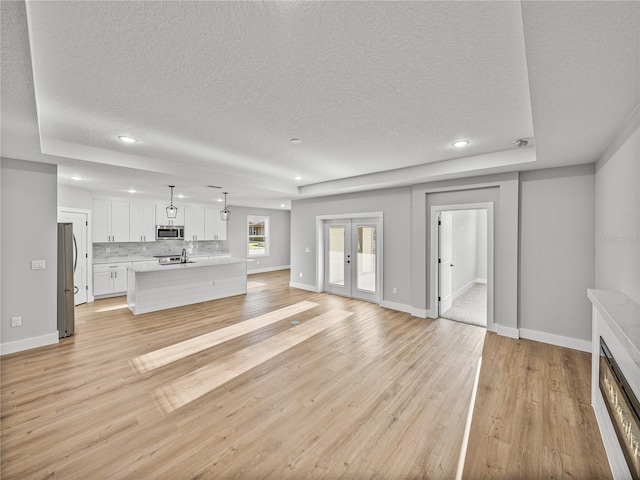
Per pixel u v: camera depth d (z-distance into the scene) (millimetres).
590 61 1424
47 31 1437
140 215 6938
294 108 2391
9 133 2529
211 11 1307
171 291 5438
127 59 1701
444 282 5207
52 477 1685
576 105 1936
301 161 4117
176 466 1775
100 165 3656
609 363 1920
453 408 2367
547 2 1046
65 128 2836
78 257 5590
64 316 3902
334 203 6422
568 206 3559
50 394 2543
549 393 2576
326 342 3762
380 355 3367
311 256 7012
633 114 2035
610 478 1710
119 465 1778
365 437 2037
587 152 2988
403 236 5199
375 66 1774
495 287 4090
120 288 6469
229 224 9133
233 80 1950
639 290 1962
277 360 3236
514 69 1792
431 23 1386
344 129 2848
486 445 1964
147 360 3225
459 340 3828
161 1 1247
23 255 3459
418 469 1768
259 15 1335
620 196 2389
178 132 2961
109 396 2518
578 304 3514
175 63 1748
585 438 2025
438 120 2623
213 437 2027
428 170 4215
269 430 2104
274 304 5715
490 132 2910
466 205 4398
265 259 10250
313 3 1260
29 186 3482
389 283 5410
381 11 1307
